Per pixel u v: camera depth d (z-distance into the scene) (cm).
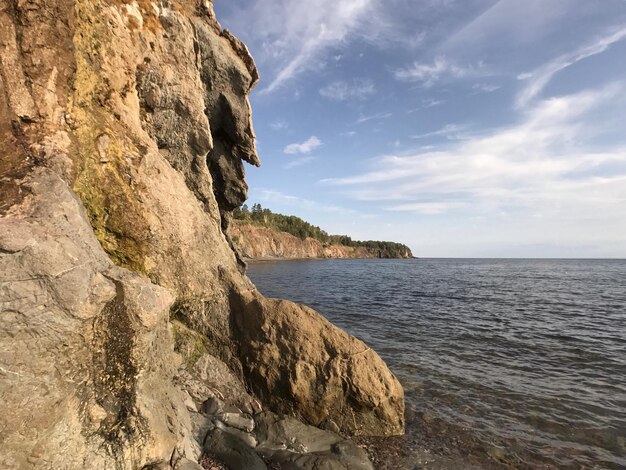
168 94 1066
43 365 461
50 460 459
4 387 431
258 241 15250
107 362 536
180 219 945
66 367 486
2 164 559
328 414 920
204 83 1343
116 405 543
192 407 793
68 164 662
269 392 938
